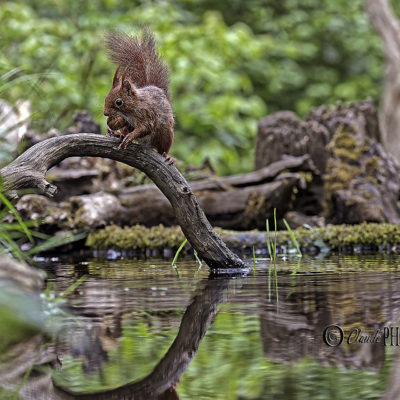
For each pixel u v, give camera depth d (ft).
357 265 25.91
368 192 38.91
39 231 35.22
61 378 11.70
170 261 29.53
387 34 69.46
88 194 38.55
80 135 22.15
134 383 11.46
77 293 19.66
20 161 21.16
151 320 15.83
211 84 67.21
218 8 91.56
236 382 11.33
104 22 60.59
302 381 11.37
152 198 38.22
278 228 39.01
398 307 16.61
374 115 44.11
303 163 39.58
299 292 19.25
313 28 92.94
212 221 38.63
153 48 25.39
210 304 17.63
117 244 35.09
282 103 94.58
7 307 15.48
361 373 11.69
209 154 68.23
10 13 59.11
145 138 23.65
